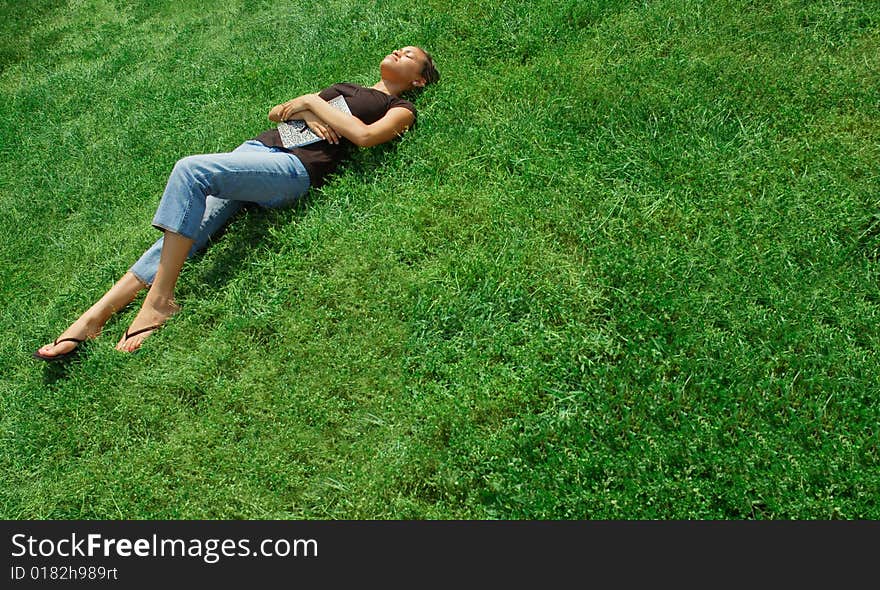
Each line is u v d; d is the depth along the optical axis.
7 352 4.46
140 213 5.45
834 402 3.00
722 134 4.35
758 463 2.83
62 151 6.80
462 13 6.18
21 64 9.22
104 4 10.11
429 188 4.36
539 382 3.23
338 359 3.54
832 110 4.28
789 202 3.79
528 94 4.97
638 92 4.69
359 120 4.61
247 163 4.26
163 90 7.33
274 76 6.53
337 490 3.11
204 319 4.02
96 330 4.18
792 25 5.03
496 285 3.68
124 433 3.55
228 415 3.44
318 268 4.07
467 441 3.05
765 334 3.25
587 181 4.15
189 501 3.19
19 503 3.50
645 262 3.60
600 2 5.75
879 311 3.26
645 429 2.99
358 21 7.02
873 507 2.64
